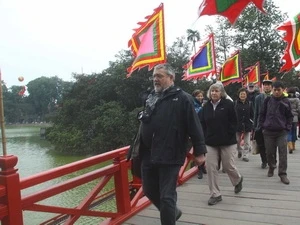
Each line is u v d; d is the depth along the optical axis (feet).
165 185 10.30
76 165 11.16
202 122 15.74
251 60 117.91
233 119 15.43
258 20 117.91
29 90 335.26
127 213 14.11
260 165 24.21
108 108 123.24
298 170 22.16
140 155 11.14
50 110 334.24
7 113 318.45
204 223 13.37
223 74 32.81
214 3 9.64
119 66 129.80
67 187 10.83
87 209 12.00
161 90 10.71
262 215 14.01
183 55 117.08
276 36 119.55
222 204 15.64
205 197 16.85
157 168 10.78
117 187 13.99
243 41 123.65
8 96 313.32
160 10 19.49
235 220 13.56
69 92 152.66
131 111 120.47
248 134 25.95
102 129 119.24
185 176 20.30
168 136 10.23
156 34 19.56
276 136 18.99
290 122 18.47
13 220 8.70
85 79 149.48
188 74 26.61
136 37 20.31
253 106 25.80
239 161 25.99
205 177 21.01
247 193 17.20
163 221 10.30
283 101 18.30
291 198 16.14
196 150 10.37
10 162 8.73
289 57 19.16
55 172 10.21
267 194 16.92
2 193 8.54
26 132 269.23
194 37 130.72
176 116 10.29
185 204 15.85
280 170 18.95
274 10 116.47
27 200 9.29
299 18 18.71
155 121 10.37
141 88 119.75
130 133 110.22
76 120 138.92
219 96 15.34
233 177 16.56
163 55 19.38
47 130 155.94
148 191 11.18
